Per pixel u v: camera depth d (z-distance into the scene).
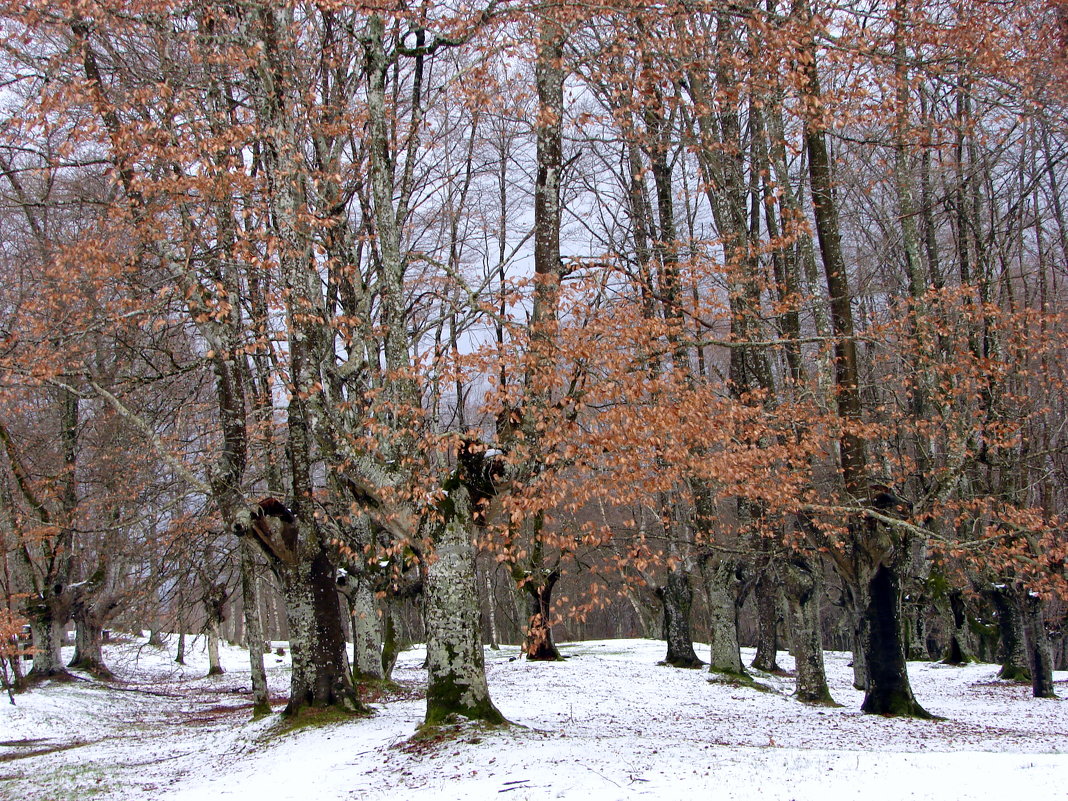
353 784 10.50
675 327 12.62
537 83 14.19
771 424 16.39
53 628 29.36
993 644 33.94
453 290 18.44
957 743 13.71
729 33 15.09
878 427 16.89
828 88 15.29
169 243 14.02
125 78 14.11
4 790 13.71
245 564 17.64
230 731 17.03
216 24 14.53
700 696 21.25
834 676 29.70
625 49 13.80
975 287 17.66
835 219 16.67
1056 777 8.52
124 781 13.36
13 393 14.32
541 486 11.59
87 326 14.32
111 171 13.56
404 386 12.97
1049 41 13.77
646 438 11.75
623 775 9.39
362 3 12.55
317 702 15.20
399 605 23.25
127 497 18.91
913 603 31.88
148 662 40.41
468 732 12.05
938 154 19.36
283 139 13.88
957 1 13.28
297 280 14.04
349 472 13.71
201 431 17.28
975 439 18.53
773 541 20.53
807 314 19.56
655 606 39.38
